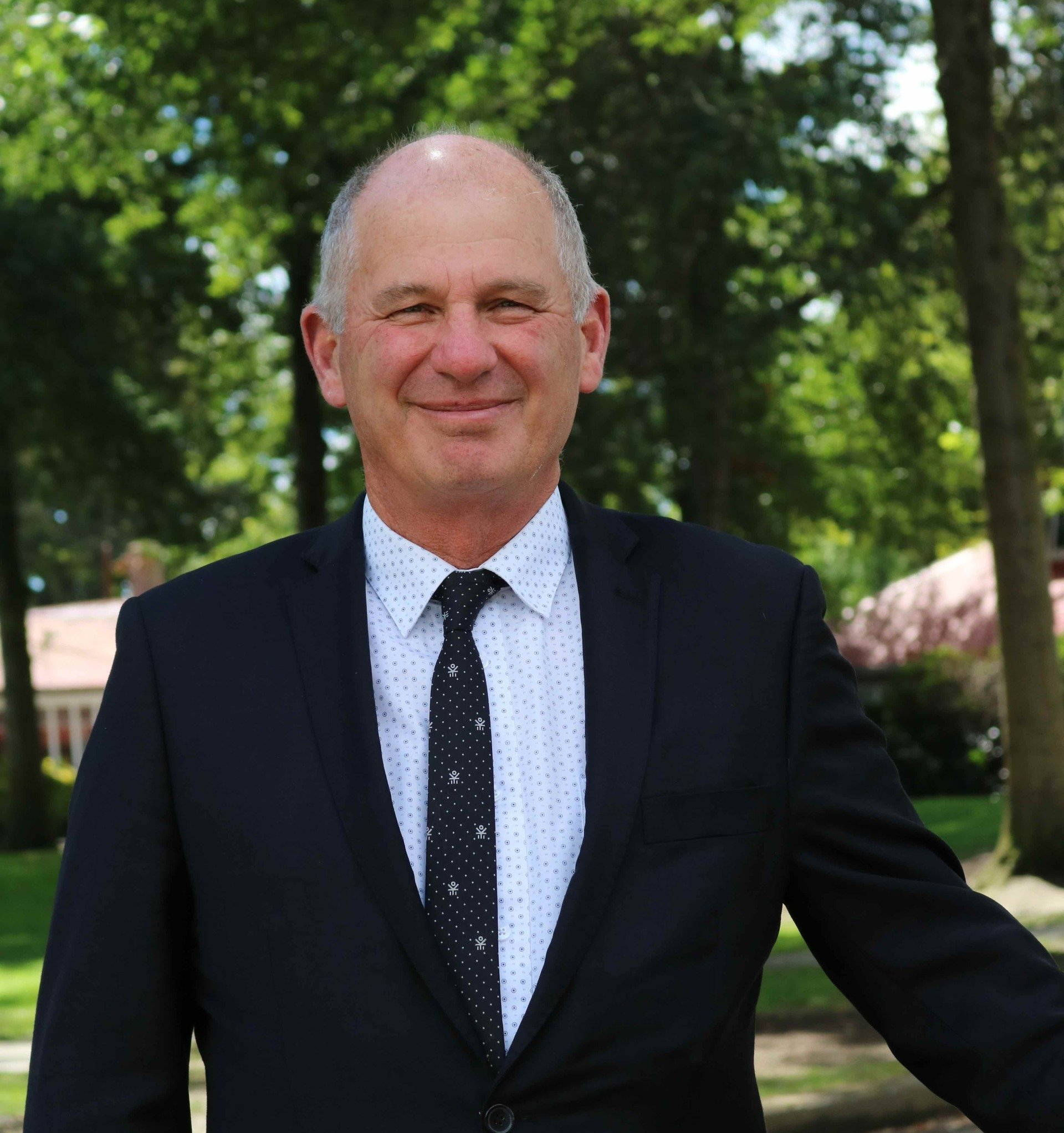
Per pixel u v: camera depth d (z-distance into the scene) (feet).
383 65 37.35
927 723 72.08
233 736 5.65
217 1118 5.55
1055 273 44.32
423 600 5.97
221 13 35.86
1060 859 35.42
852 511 69.82
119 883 5.57
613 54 50.16
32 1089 5.57
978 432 36.78
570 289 6.12
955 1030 5.46
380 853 5.41
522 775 5.72
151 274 60.13
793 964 28.60
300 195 47.57
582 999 5.32
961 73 36.40
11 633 73.05
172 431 68.28
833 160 47.67
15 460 66.64
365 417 5.97
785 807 5.71
